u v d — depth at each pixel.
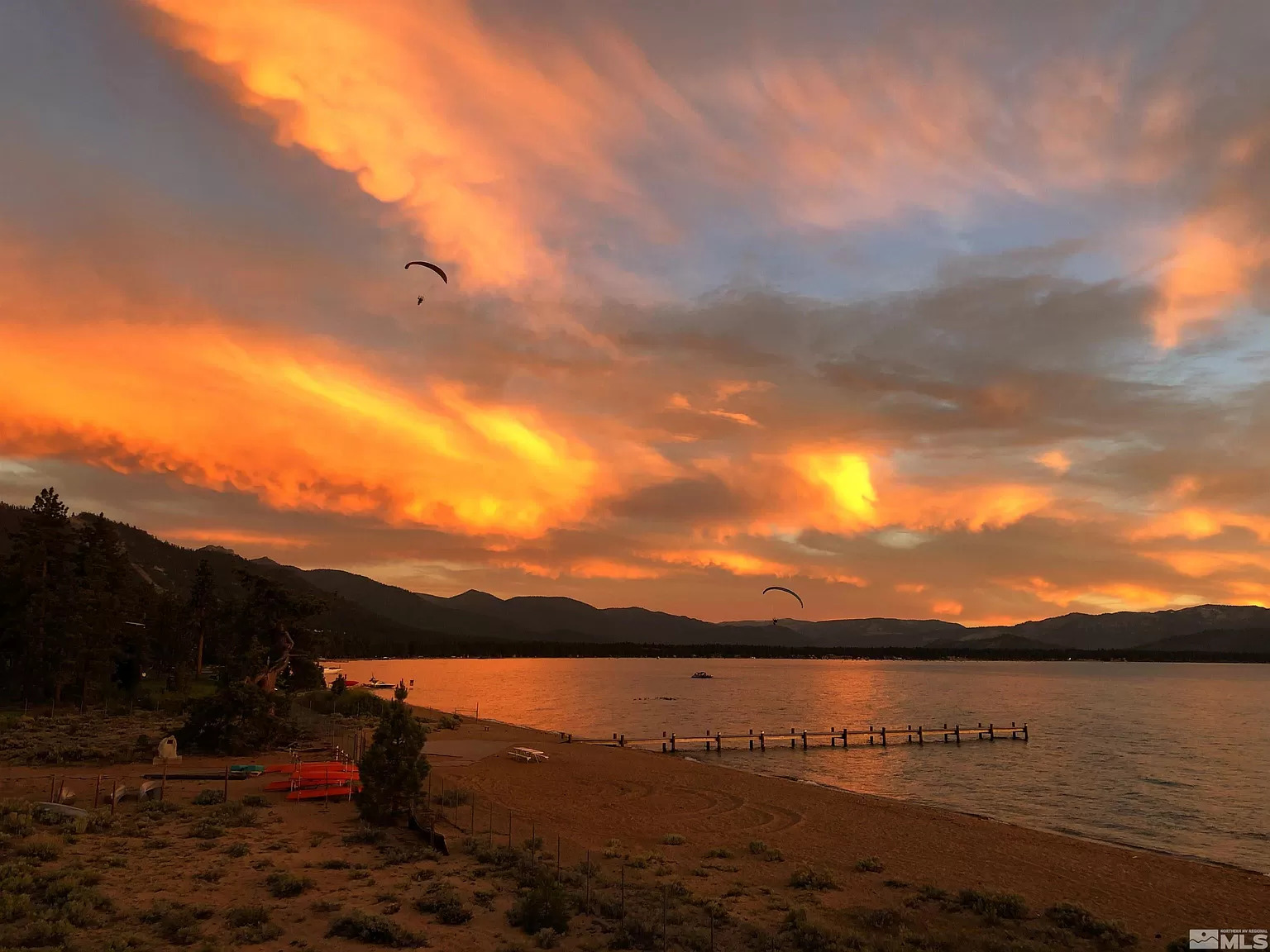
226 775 33.12
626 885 24.30
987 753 75.31
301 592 63.78
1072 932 22.42
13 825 24.73
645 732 91.25
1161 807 49.06
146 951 15.62
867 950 19.36
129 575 85.31
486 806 37.03
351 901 20.08
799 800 44.44
